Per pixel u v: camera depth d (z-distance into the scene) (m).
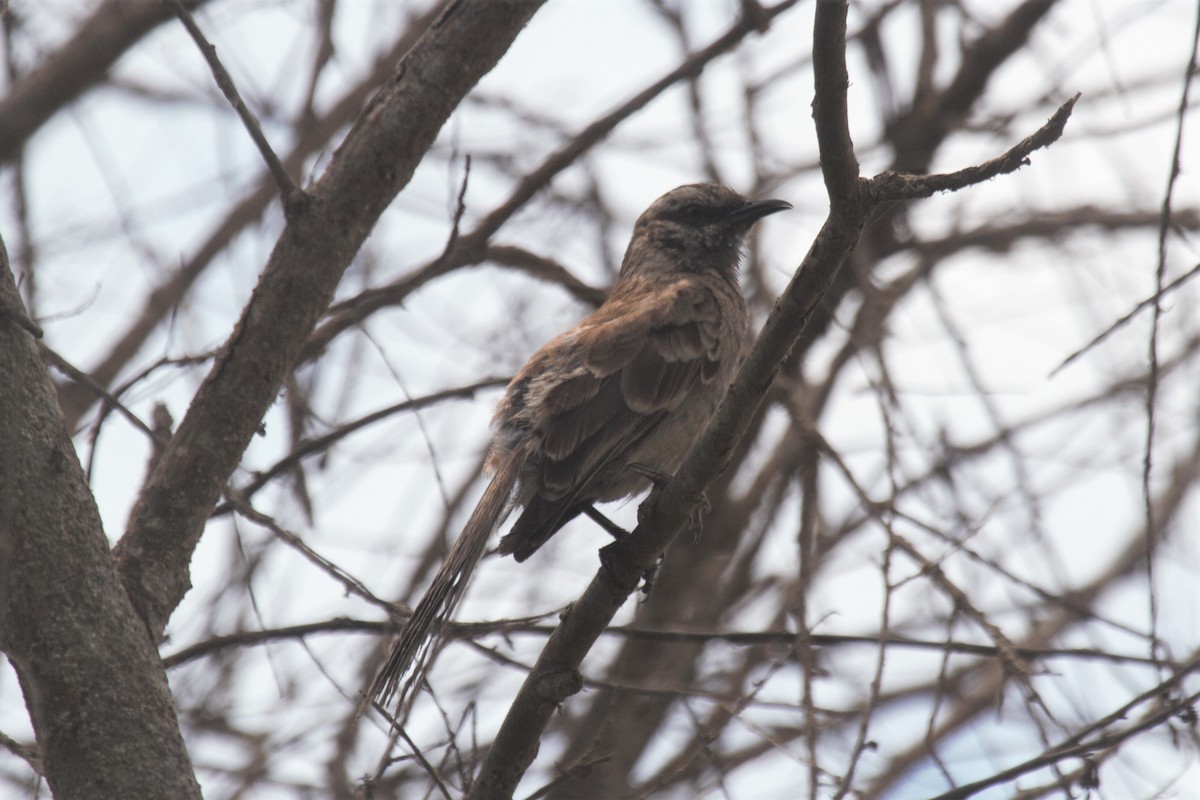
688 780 13.04
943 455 11.97
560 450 10.06
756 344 7.43
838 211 6.98
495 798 8.34
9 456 7.09
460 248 12.67
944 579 9.58
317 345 12.04
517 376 10.68
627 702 15.03
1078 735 8.55
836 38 6.61
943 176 6.79
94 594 7.27
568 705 15.85
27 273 11.16
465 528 9.49
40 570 7.13
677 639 10.90
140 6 12.65
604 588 8.02
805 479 11.21
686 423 10.80
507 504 9.70
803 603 10.61
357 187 8.84
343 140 9.01
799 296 7.22
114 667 7.20
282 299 8.70
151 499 8.41
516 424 10.21
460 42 8.98
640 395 10.48
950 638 9.22
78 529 7.29
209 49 8.45
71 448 7.42
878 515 10.10
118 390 9.91
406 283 12.34
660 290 11.73
